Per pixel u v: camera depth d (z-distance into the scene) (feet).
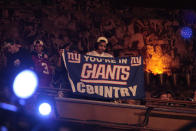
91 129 27.61
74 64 29.55
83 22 45.32
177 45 46.16
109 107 27.91
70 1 45.70
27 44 42.96
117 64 29.94
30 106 26.37
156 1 46.68
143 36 45.93
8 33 42.83
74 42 44.55
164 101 28.73
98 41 33.60
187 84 44.75
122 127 27.61
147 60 45.32
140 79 29.68
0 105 18.24
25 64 31.89
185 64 45.62
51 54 43.37
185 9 46.96
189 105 29.48
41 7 44.83
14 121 18.40
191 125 27.94
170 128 27.99
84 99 29.53
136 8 46.68
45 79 31.63
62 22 44.88
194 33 46.62
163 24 46.62
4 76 32.37
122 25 45.93
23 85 21.38
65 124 27.30
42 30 44.11
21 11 44.19
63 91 28.40
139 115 27.86
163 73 44.98
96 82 29.35
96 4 46.14
